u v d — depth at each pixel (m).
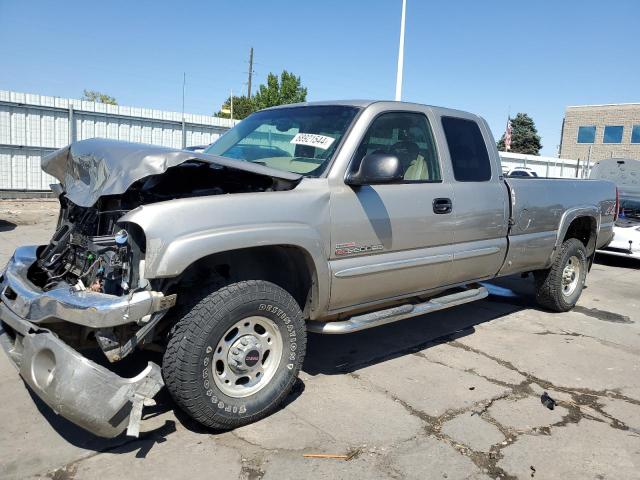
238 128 4.86
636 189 11.13
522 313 6.43
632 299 7.43
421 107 4.56
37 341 2.98
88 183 3.50
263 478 2.91
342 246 3.77
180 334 3.10
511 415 3.78
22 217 12.73
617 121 45.22
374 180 3.64
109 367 4.12
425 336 5.42
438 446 3.31
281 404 3.74
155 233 2.96
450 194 4.53
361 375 4.36
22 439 3.19
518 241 5.34
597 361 4.91
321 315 3.81
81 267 3.56
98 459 3.01
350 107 4.21
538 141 66.44
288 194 3.52
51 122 16.62
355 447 3.25
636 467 3.19
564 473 3.10
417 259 4.27
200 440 3.24
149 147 3.33
